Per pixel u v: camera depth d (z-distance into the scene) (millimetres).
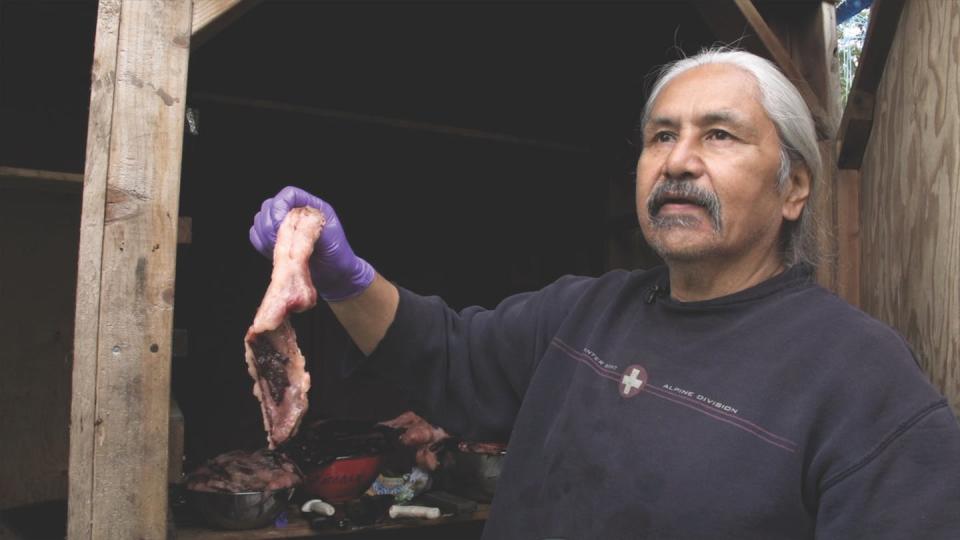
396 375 1796
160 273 2061
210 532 2896
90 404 1991
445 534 3676
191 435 4113
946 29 2172
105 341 2008
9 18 3166
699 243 1399
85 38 3305
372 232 4551
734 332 1394
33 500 3068
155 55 2088
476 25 3984
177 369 4105
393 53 4094
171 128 2088
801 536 1241
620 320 1599
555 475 1466
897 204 2441
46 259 3111
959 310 2102
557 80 4473
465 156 4703
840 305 1384
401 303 1769
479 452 3475
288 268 1502
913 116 2346
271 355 1466
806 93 2822
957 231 2117
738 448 1273
